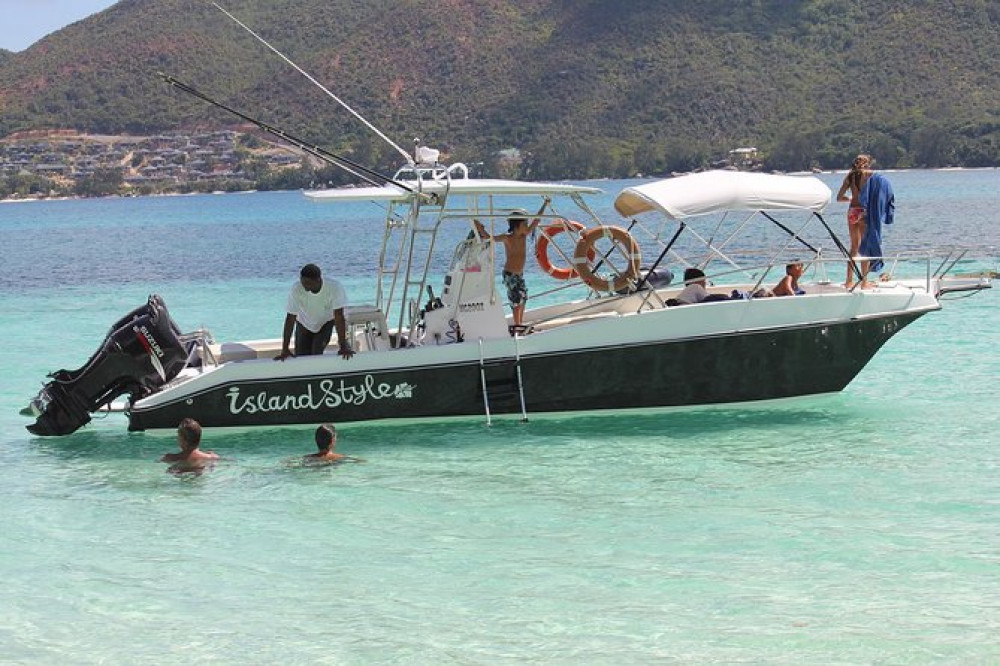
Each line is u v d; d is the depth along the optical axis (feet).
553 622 24.07
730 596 25.04
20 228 274.77
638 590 25.52
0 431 42.47
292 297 39.40
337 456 36.99
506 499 32.35
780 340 40.37
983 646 22.44
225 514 31.76
